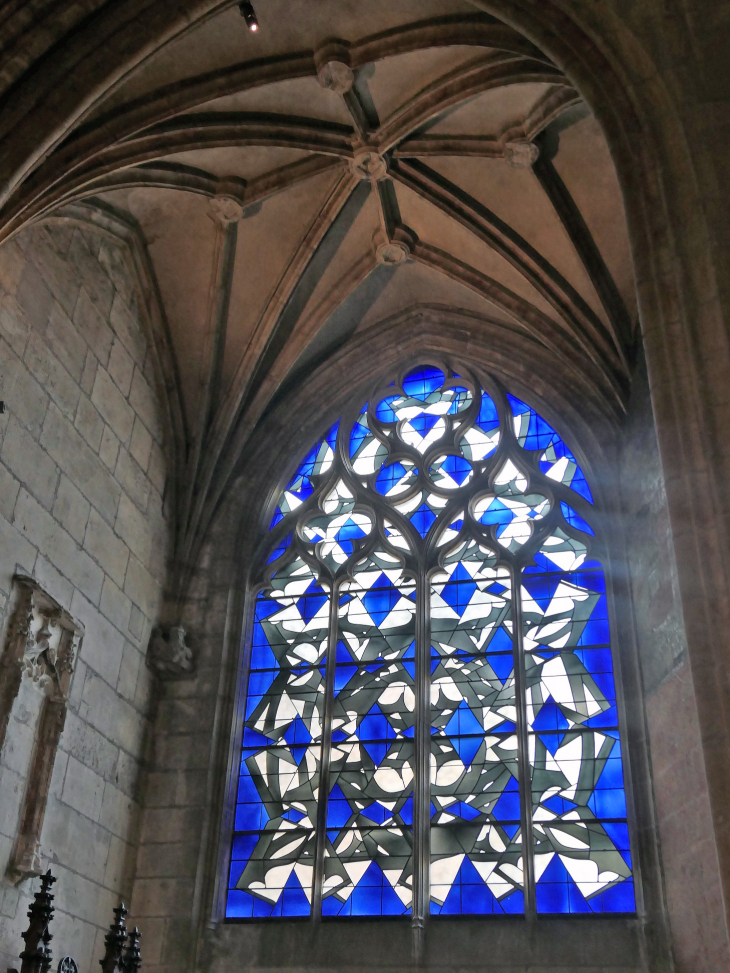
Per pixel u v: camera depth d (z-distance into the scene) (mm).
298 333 19500
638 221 10148
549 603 17703
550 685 17016
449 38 14586
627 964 14539
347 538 19250
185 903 16016
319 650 18281
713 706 8297
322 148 16844
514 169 17078
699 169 10055
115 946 12180
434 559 18531
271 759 17484
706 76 10383
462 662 17531
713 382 9281
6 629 13609
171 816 16734
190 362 19328
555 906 15336
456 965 15078
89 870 15078
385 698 17516
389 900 15883
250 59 15266
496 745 16703
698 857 13820
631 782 15828
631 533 17484
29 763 13898
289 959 15570
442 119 16688
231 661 18078
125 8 13281
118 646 16594
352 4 14656
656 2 10773
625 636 16875
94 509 16281
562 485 18672
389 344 20500
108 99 14562
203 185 17391
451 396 20141
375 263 19188
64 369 15828
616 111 10625
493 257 18562
